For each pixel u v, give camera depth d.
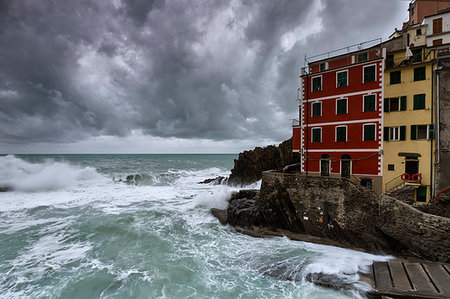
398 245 15.16
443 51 20.25
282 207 19.92
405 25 33.91
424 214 13.82
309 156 24.53
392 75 20.33
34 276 12.89
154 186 42.62
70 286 12.06
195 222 22.70
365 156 21.12
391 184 19.81
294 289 11.95
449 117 17.89
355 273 12.82
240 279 12.95
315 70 25.52
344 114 22.36
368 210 16.28
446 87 18.11
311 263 14.26
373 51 22.64
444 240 12.95
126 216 22.95
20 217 22.97
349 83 22.14
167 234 19.44
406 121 19.44
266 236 19.06
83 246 16.80
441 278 11.22
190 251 16.44
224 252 16.31
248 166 40.94
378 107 20.55
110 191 36.34
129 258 15.22
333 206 17.72
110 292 11.69
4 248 16.22
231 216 21.78
